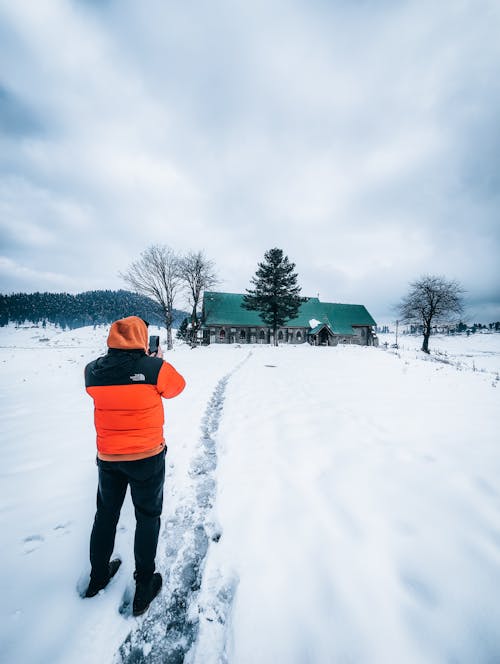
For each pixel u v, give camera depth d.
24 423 5.07
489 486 2.97
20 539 2.28
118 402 1.76
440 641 1.46
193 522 2.61
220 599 1.83
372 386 8.41
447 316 32.06
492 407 6.05
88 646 1.52
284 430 4.71
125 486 1.94
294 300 32.75
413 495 2.84
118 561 2.10
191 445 4.19
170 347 27.80
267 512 2.61
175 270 27.95
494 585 1.80
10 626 1.58
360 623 1.57
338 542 2.21
